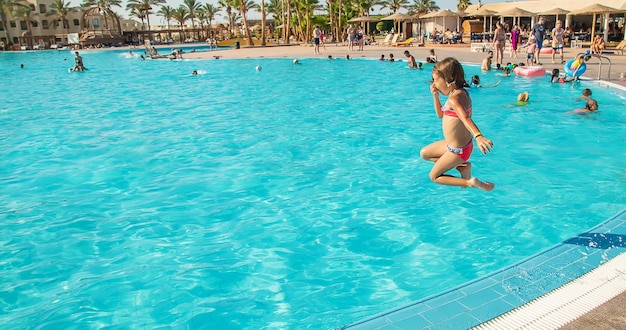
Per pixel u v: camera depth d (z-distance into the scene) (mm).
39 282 4934
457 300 3635
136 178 8117
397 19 40344
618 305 3404
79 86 22062
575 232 5582
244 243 5660
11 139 11141
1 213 6770
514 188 7016
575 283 3752
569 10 32625
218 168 8508
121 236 5941
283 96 16281
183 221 6332
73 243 5793
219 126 11859
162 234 5969
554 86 15570
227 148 9773
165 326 4141
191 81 22234
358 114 12695
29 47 81625
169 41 92312
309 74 22797
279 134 10773
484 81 17406
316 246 5523
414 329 3309
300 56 33375
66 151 9945
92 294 4668
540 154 8547
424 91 16109
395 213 6344
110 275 5020
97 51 63656
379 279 4770
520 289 3725
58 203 7109
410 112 12672
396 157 8773
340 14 63125
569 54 24984
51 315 4348
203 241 5750
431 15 37531
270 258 5281
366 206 6613
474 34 39125
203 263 5215
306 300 4457
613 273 3861
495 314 3420
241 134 10914
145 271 5078
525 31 39375
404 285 4641
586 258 4160
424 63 24172
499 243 5402
